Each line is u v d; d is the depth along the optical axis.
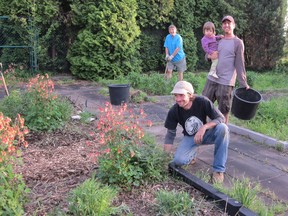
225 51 5.15
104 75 12.01
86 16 11.99
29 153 4.75
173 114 4.29
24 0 11.49
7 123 3.40
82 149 4.93
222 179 4.12
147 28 13.74
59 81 11.67
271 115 6.82
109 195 3.32
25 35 12.01
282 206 3.59
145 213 3.26
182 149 4.25
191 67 14.34
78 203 3.09
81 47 11.83
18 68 12.04
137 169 3.77
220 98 5.24
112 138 3.73
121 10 11.88
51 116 5.84
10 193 3.04
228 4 14.45
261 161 4.94
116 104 8.05
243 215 3.18
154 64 14.02
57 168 4.23
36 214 3.17
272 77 13.38
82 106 7.76
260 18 14.99
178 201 3.27
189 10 14.09
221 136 4.04
